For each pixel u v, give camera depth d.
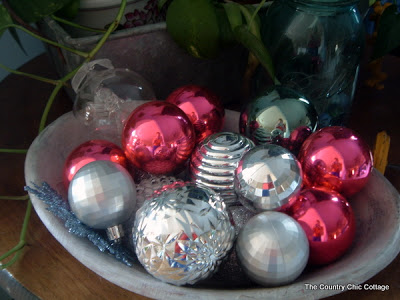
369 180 0.36
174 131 0.36
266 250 0.29
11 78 0.63
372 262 0.29
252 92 0.52
